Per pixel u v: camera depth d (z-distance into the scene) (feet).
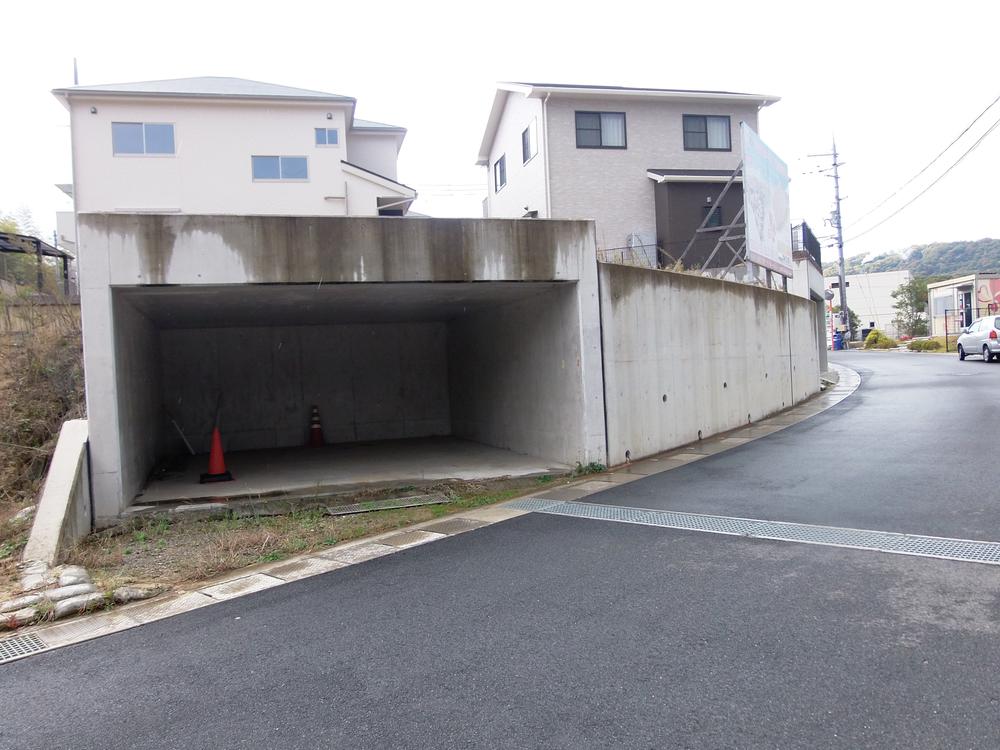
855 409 49.34
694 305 40.24
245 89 78.69
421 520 25.30
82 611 17.28
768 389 49.85
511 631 14.15
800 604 14.47
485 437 45.06
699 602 14.97
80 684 13.07
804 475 27.96
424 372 52.49
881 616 13.56
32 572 19.69
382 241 28.19
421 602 16.30
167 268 25.89
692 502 24.77
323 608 16.39
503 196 92.02
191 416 46.68
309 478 33.35
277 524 25.22
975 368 73.46
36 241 51.29
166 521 25.93
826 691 10.85
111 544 23.27
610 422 33.01
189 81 80.69
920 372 74.38
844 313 148.46
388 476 33.17
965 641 12.25
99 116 73.92
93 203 73.77
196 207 75.66
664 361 37.22
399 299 35.22
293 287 28.22
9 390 34.63
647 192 80.12
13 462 29.78
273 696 11.98
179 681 12.87
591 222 32.07
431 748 10.02
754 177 49.80
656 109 81.00
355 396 50.78
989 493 22.61
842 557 17.35
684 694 11.07
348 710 11.30
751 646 12.64
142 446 33.09
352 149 93.56
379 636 14.39
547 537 21.52
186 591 18.65
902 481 25.32
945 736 9.45
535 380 36.96
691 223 78.43
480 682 11.99
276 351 48.83
